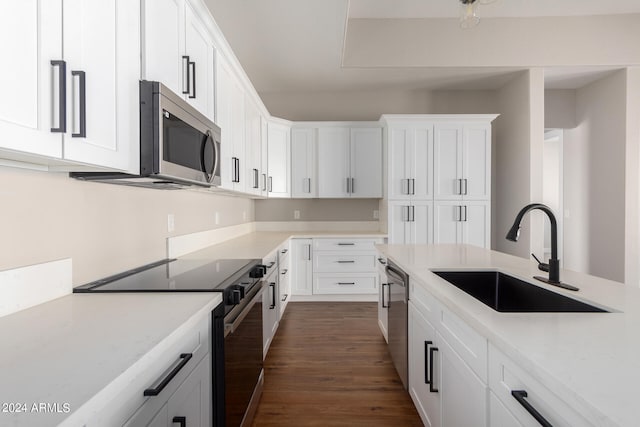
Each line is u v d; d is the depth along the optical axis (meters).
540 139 4.04
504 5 3.72
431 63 3.97
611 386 0.64
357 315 3.78
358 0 3.59
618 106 4.17
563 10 3.83
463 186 4.24
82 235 1.46
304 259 4.27
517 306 1.77
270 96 4.89
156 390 0.86
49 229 1.28
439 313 1.52
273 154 4.30
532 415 0.78
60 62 0.89
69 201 1.39
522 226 4.21
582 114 4.82
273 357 2.74
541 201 4.04
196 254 2.51
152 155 1.35
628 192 4.09
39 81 0.85
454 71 4.14
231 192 2.91
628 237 4.10
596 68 4.05
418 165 4.25
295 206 4.91
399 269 2.31
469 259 2.26
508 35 3.96
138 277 1.64
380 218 4.78
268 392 2.24
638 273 4.10
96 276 1.56
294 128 4.55
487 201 4.25
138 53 1.34
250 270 1.88
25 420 0.54
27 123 0.81
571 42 3.95
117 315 1.09
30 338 0.90
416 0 3.60
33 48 0.83
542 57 3.96
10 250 1.12
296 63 3.87
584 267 4.83
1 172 1.09
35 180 1.22
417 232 4.27
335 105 4.89
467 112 4.85
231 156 2.57
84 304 1.22
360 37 3.97
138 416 0.82
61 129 0.90
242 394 1.59
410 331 2.04
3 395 0.62
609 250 4.36
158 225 2.15
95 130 1.07
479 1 2.46
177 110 1.50
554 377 0.68
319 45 3.43
